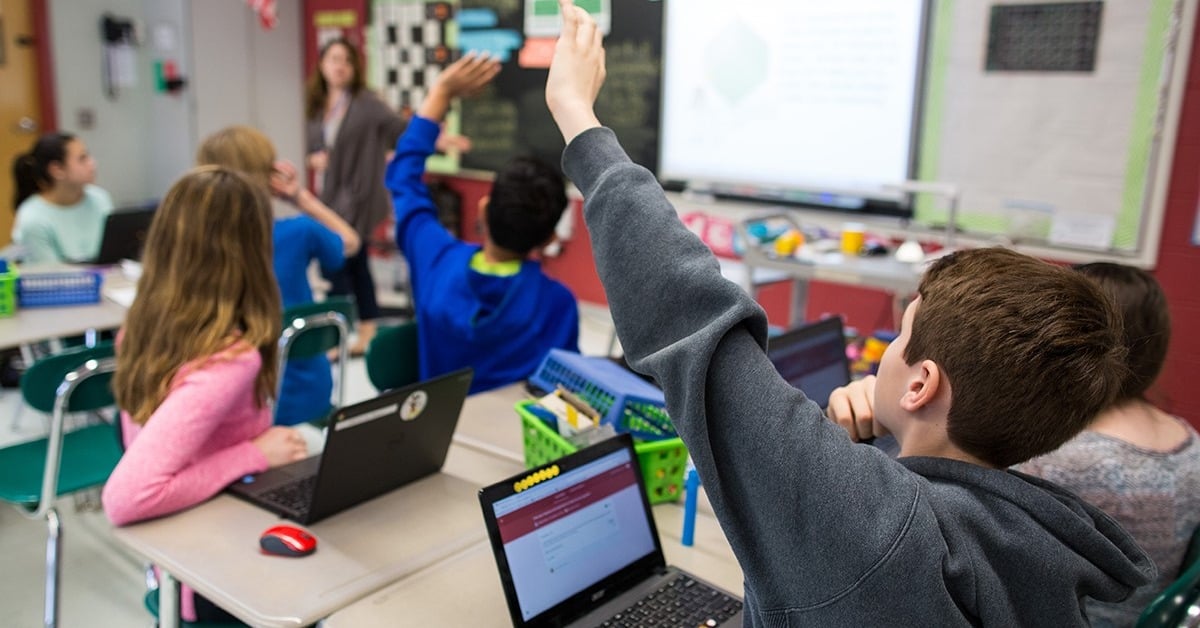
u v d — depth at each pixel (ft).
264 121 21.86
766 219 12.24
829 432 2.39
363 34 20.36
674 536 4.89
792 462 2.30
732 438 2.36
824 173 13.89
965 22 12.18
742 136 14.65
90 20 20.25
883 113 13.14
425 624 3.94
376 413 4.82
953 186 11.48
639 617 3.99
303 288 10.19
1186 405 11.50
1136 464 4.55
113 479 4.82
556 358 6.11
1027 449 2.58
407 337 7.93
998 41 11.96
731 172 14.93
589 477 4.25
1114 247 11.62
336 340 9.11
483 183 18.57
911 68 12.76
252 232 5.55
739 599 4.16
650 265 2.50
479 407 6.79
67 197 12.32
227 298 5.42
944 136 12.66
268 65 21.66
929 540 2.32
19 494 7.08
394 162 8.02
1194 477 4.71
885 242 12.48
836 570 2.30
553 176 7.24
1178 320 11.39
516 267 7.41
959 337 2.52
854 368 8.61
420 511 5.04
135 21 20.89
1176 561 4.63
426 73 19.13
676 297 2.47
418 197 7.96
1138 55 11.01
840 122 13.57
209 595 4.17
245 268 5.51
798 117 13.97
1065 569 2.53
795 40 13.75
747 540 2.45
